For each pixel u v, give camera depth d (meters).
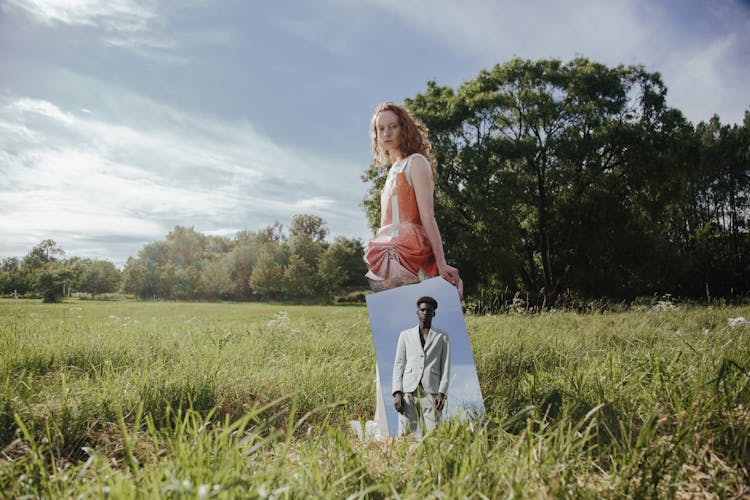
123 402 3.03
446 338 2.76
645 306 11.78
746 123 42.09
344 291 67.31
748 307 10.15
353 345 5.89
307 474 1.74
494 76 27.84
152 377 3.43
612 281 25.48
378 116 3.15
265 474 1.58
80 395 3.09
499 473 1.69
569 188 27.00
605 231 25.34
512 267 24.83
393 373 2.79
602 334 6.17
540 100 26.53
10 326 6.43
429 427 2.62
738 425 2.10
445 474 1.79
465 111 26.19
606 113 26.83
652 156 25.55
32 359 4.49
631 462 1.73
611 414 2.54
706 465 1.86
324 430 2.89
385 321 2.86
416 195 2.97
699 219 41.84
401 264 2.94
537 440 2.03
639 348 4.82
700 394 2.38
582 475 1.85
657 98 26.88
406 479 1.89
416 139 3.16
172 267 69.50
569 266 27.23
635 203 27.42
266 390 3.66
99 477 1.62
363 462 2.03
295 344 5.93
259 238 82.38
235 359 4.66
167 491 1.44
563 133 27.06
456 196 25.70
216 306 36.41
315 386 3.66
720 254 35.47
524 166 27.20
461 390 2.66
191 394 3.29
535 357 4.37
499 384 3.57
